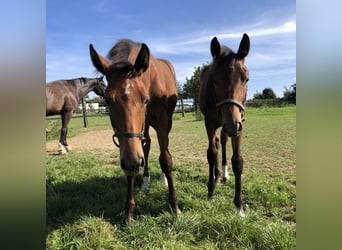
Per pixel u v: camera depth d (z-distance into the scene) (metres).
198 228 2.86
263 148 8.16
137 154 2.43
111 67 2.67
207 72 4.17
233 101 2.96
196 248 2.62
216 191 4.18
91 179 4.89
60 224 2.96
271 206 3.63
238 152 3.41
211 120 3.85
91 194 4.18
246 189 4.18
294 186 4.38
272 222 2.98
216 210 3.29
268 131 12.40
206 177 4.95
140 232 2.77
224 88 3.02
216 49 3.38
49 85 8.09
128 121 2.46
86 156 7.52
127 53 3.01
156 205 3.52
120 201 3.71
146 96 2.61
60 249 2.52
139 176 4.83
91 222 2.88
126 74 2.58
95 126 17.61
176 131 13.95
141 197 3.85
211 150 3.90
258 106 30.91
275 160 6.49
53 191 4.00
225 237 2.75
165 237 2.72
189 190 4.16
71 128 16.22
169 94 3.79
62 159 6.96
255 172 5.38
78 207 3.48
